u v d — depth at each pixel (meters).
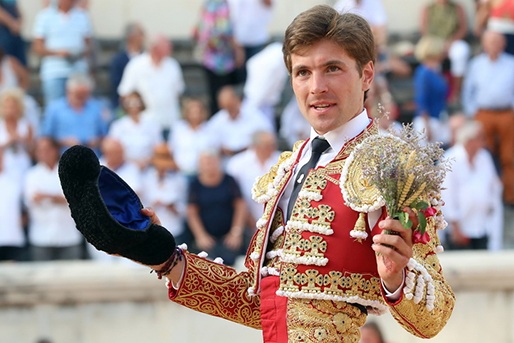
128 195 5.29
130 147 15.73
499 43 18.03
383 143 4.99
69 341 13.94
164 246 5.33
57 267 14.06
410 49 20.08
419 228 4.86
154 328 13.99
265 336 5.32
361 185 5.14
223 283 5.57
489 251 15.04
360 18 5.29
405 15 23.09
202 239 14.14
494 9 18.75
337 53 5.21
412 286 4.90
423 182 4.87
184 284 5.53
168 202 14.43
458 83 19.67
